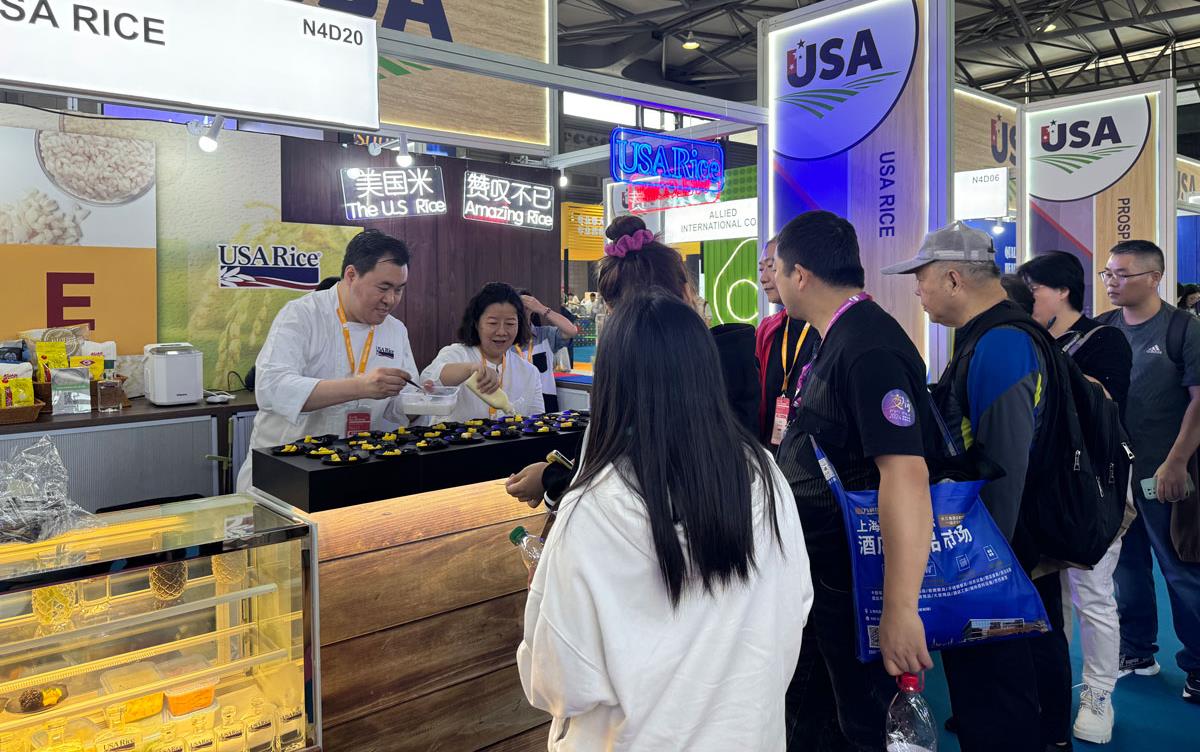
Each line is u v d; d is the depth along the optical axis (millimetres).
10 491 1584
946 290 2232
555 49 6184
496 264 6637
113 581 1538
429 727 2148
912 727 1959
